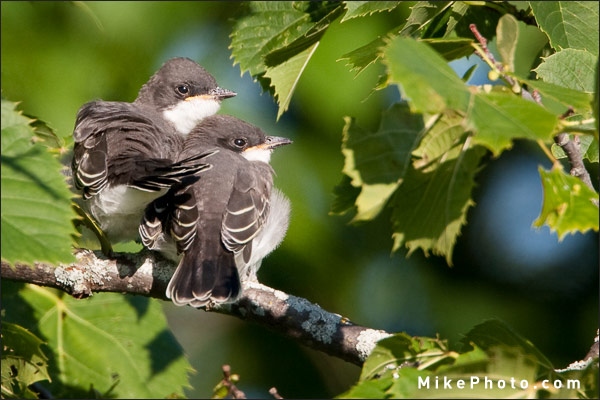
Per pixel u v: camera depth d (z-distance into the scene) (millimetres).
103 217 9633
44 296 9141
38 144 6648
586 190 5930
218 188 9406
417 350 6770
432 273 13164
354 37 12383
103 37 12320
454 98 5434
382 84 7738
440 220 6344
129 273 8781
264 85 9781
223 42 13023
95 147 9367
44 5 12016
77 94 12234
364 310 12891
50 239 6414
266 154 11633
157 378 8922
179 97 12109
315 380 13086
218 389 6910
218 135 11523
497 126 5340
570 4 7934
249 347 13344
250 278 10250
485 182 13539
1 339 7852
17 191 6496
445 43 6969
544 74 7789
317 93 12469
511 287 13164
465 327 12938
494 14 9359
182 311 13664
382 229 12891
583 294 13016
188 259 8805
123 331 9102
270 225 10344
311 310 8820
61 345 8969
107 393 8453
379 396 6223
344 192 7078
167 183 8898
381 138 6309
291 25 9711
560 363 12727
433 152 6273
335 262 12688
